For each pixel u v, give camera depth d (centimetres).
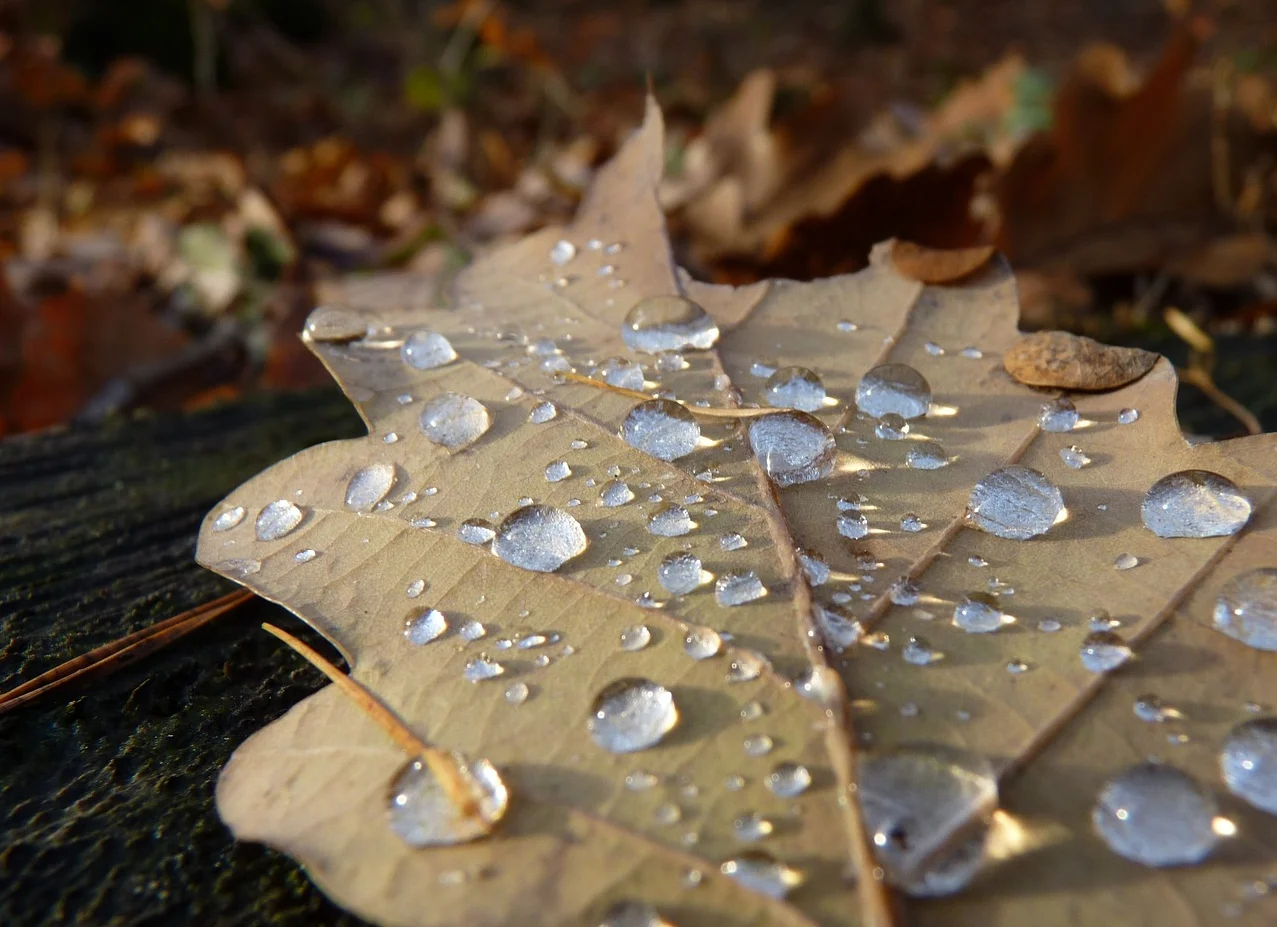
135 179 39
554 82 49
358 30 71
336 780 9
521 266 13
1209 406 15
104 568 12
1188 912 8
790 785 8
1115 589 9
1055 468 10
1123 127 20
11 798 9
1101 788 8
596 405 11
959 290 12
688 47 76
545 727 9
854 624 9
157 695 10
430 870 8
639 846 8
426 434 11
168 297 27
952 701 9
